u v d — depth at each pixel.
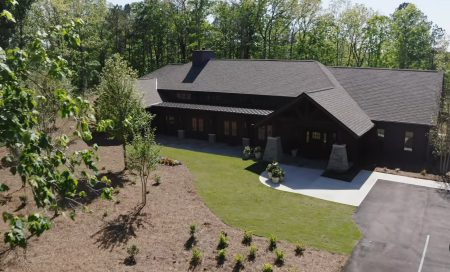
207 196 20.03
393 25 58.41
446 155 24.78
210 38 63.94
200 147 31.38
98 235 15.47
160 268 13.13
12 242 5.79
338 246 14.69
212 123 33.03
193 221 16.89
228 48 62.66
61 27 7.33
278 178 22.09
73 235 15.41
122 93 22.59
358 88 29.64
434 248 14.50
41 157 6.48
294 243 14.91
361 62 63.84
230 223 16.72
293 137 27.86
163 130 36.38
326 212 17.98
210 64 37.44
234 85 32.91
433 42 66.62
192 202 19.16
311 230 16.05
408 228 16.22
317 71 30.81
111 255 13.93
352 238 15.34
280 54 62.91
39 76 18.95
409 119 25.23
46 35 7.30
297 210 18.22
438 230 16.00
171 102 35.59
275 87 30.83
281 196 20.09
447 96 26.45
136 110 23.14
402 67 60.62
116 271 12.88
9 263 13.08
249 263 13.41
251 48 61.03
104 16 61.38
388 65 62.28
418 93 27.00
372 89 29.02
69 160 7.43
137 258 13.74
